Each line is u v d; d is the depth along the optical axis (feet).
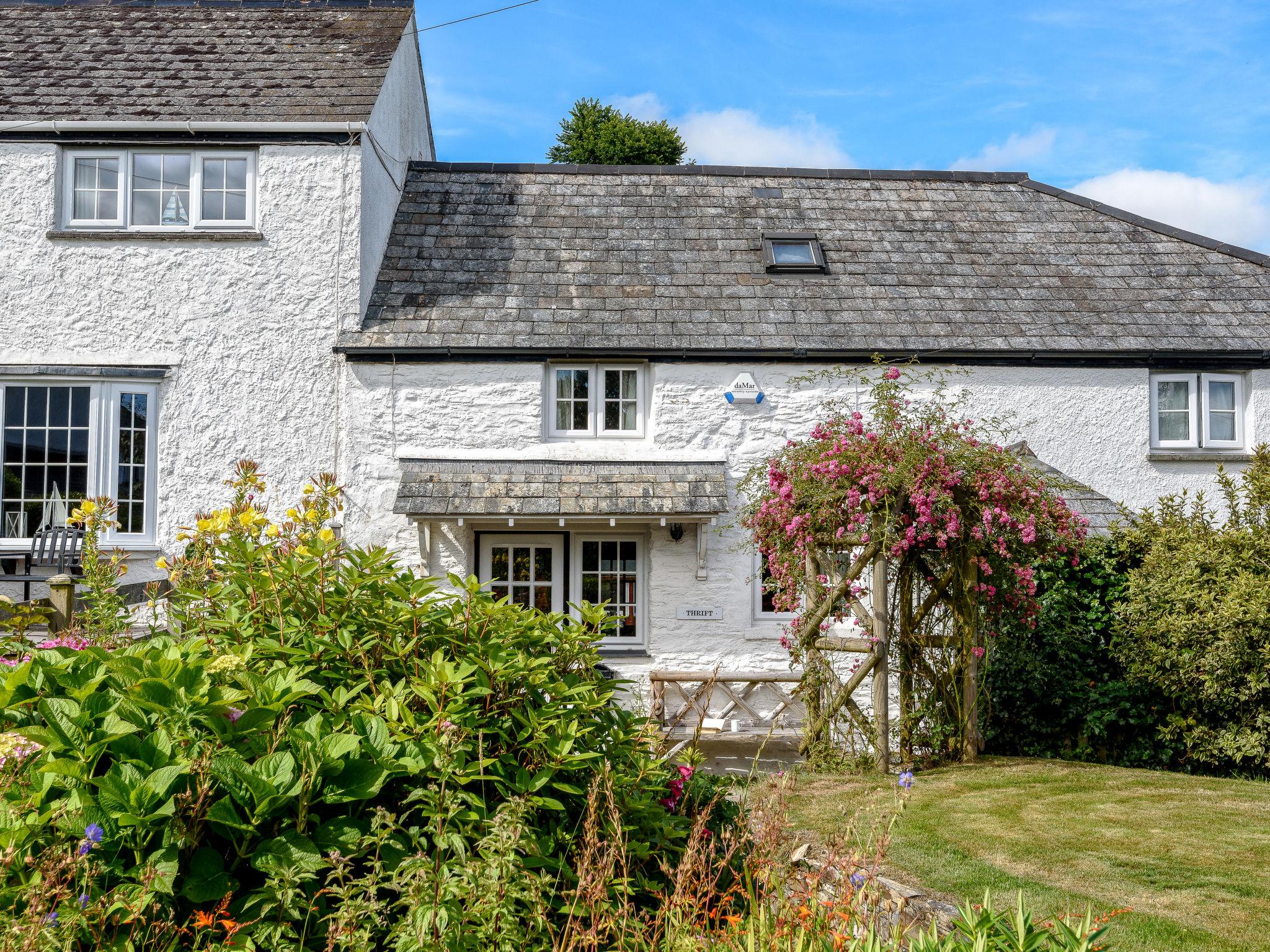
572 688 13.24
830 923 11.68
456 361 36.55
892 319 38.42
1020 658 28.94
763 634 36.06
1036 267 41.63
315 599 13.96
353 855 10.37
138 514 36.06
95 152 36.99
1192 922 15.64
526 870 11.09
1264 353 37.76
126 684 11.19
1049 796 23.49
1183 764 29.91
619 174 45.50
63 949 8.63
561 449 36.52
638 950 11.34
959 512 25.16
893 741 29.40
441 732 11.10
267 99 38.09
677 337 36.96
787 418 36.99
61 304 36.24
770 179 45.98
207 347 36.37
